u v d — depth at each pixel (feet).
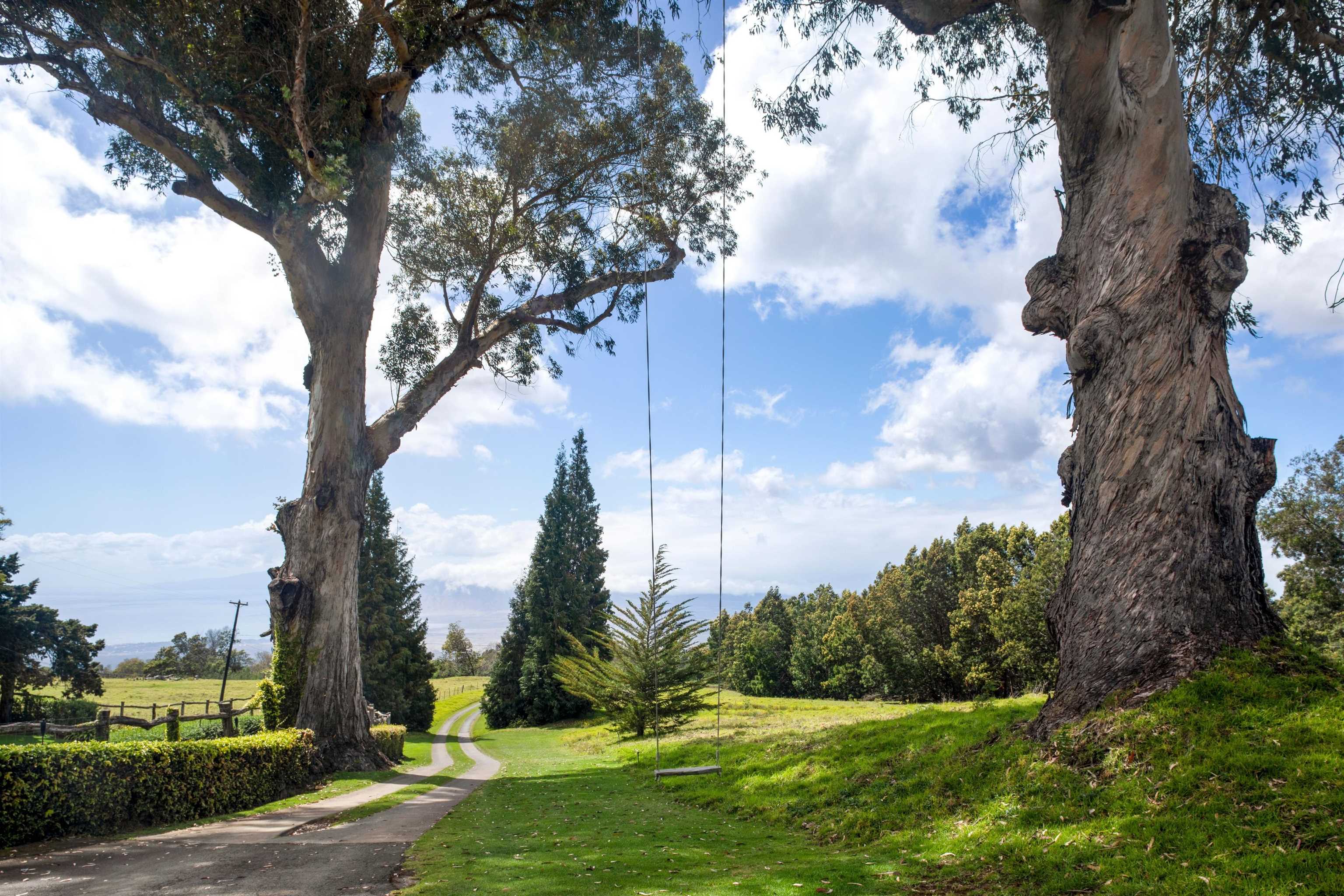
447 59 71.72
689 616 91.15
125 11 53.36
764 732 65.51
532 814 37.60
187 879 21.85
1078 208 32.14
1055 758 25.23
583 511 196.65
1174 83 29.19
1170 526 27.25
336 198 57.41
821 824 29.86
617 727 98.32
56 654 134.51
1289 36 43.39
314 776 52.90
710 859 24.54
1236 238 29.12
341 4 59.11
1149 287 29.12
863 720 59.77
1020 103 53.01
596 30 70.64
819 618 247.09
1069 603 29.27
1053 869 19.02
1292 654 24.85
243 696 189.37
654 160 79.41
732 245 88.22
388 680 159.33
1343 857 16.22
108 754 32.35
